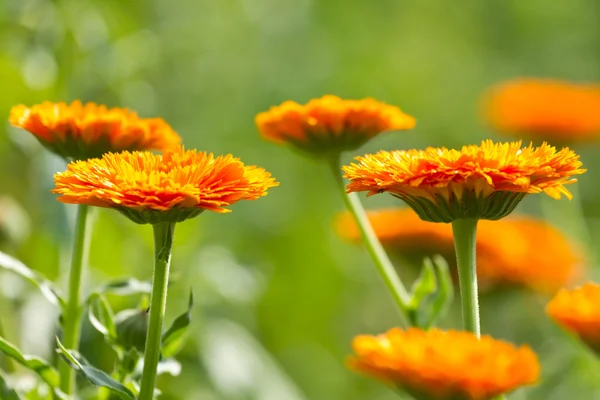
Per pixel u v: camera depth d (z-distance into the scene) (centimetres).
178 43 166
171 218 68
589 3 231
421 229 94
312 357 147
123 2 127
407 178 69
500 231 97
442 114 221
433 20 233
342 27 216
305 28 203
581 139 117
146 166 69
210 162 68
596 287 75
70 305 76
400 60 223
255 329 131
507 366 64
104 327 75
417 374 65
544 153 70
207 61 184
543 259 96
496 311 102
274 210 171
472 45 233
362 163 70
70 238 96
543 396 101
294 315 145
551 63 231
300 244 163
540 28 234
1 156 112
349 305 165
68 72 110
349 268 163
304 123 80
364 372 66
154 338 70
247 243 158
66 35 110
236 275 111
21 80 106
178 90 176
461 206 70
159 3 183
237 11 197
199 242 111
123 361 73
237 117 183
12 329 92
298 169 179
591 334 73
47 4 111
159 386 96
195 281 106
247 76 191
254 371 103
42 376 73
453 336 66
